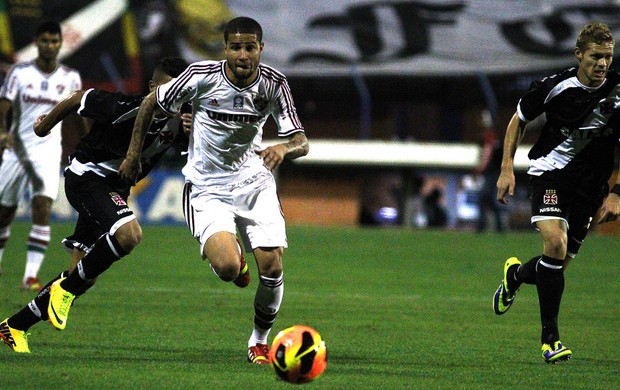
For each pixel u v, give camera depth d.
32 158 38.31
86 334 27.45
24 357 22.91
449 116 106.56
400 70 103.38
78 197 24.25
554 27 102.31
